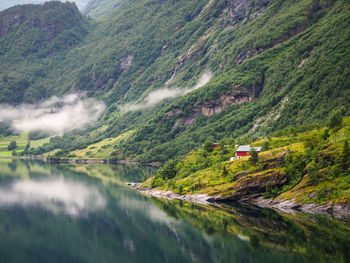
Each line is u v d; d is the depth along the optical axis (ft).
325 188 450.71
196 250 349.61
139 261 335.88
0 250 372.17
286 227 389.39
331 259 296.71
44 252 365.20
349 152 454.40
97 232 431.02
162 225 442.91
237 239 368.68
